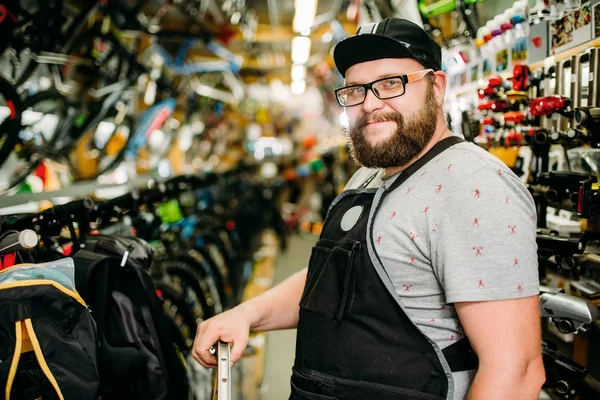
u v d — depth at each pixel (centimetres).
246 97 1043
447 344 113
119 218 219
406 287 114
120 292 158
